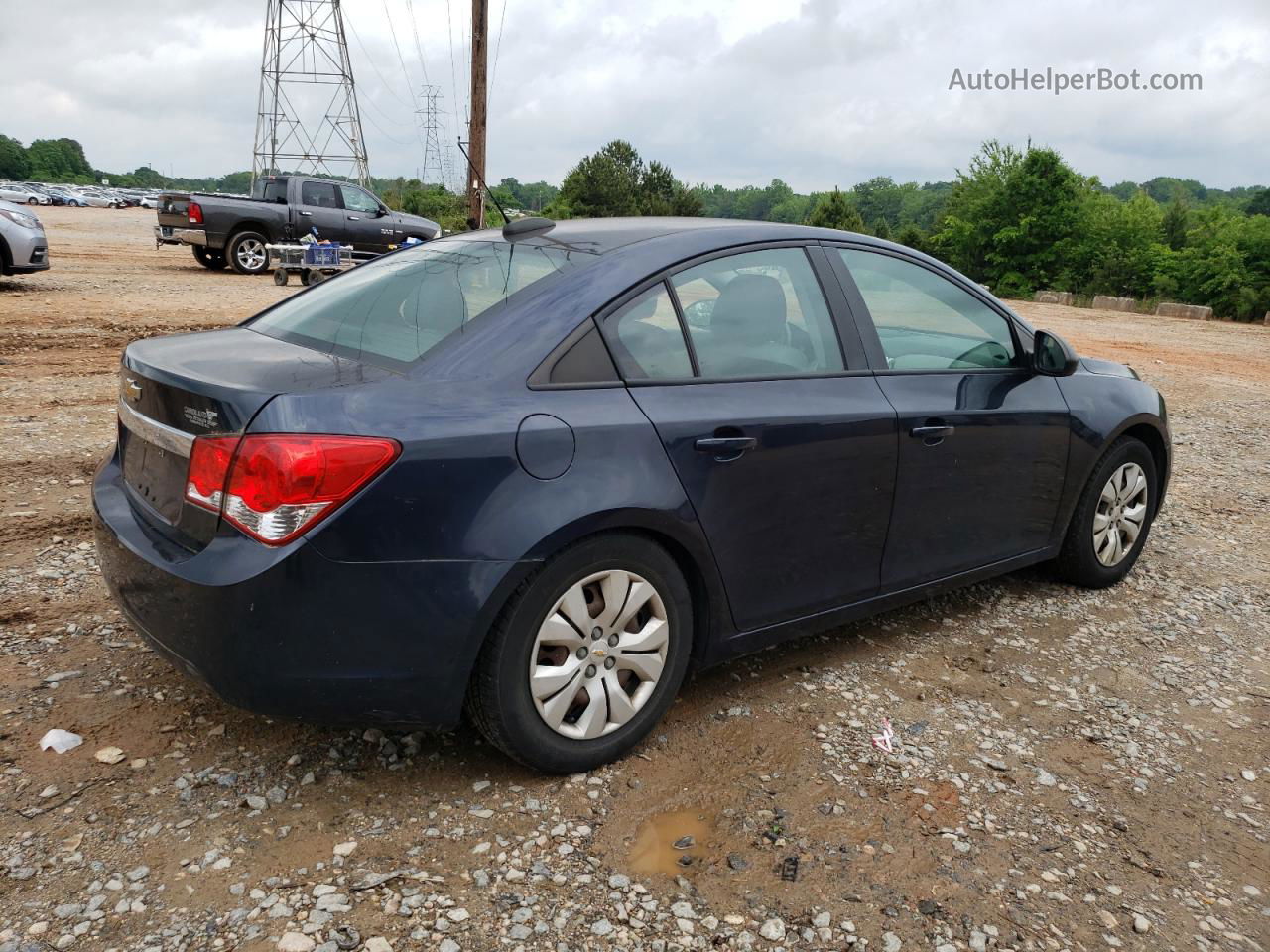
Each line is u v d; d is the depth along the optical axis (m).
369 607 2.46
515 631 2.67
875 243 3.75
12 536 4.50
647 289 3.04
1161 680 3.84
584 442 2.73
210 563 2.44
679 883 2.50
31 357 8.97
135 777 2.78
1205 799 3.04
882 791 2.96
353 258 19.77
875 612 3.69
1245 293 34.44
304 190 19.44
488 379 2.68
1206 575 5.08
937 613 4.37
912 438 3.54
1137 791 3.06
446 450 2.51
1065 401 4.23
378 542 2.44
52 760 2.82
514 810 2.75
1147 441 4.83
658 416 2.89
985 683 3.71
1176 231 53.50
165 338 3.23
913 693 3.60
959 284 3.99
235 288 15.79
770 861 2.61
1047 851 2.73
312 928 2.25
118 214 62.47
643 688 3.00
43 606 3.82
